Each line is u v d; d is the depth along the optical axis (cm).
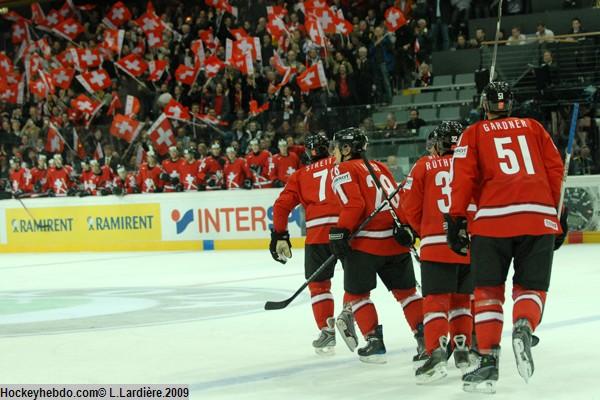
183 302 2669
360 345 1814
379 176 1628
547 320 2058
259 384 1455
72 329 2170
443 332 1417
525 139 1349
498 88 1370
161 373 1571
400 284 1605
